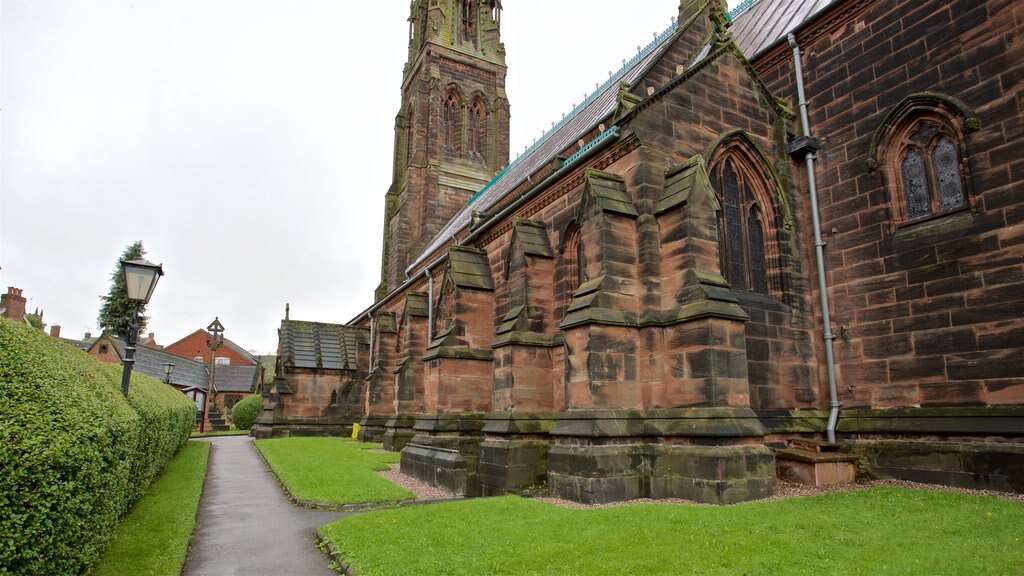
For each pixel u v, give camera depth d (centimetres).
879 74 1680
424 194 5475
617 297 1492
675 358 1427
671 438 1393
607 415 1417
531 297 1920
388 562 929
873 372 1611
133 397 1367
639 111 1575
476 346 2252
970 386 1403
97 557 835
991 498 1220
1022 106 1359
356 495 1628
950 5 1520
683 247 1452
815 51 1878
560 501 1427
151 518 1273
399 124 6141
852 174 1720
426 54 5731
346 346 4425
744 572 802
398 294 3744
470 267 2342
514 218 2225
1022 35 1370
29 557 613
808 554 862
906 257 1565
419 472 2061
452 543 1010
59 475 650
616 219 1531
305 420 4144
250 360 12925
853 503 1201
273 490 1888
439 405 2128
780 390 1653
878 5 1698
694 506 1211
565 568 851
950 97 1497
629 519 1099
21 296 4759
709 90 1709
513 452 1739
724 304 1382
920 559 822
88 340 9538
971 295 1423
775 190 1770
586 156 1738
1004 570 765
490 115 5959
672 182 1542
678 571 817
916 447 1473
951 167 1516
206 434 5069
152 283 1425
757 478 1307
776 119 1833
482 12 6131
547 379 1869
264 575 983
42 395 709
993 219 1395
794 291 1745
